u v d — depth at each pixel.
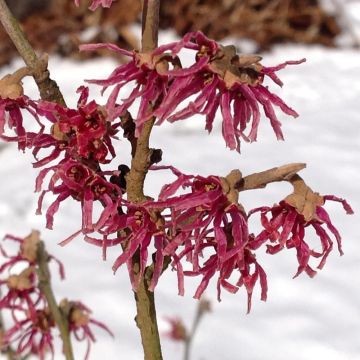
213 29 10.90
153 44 1.89
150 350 2.26
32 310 2.84
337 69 10.16
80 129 1.94
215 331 5.41
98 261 6.28
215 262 2.00
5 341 2.89
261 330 5.47
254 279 2.00
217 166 7.73
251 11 10.94
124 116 2.02
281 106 1.92
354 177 7.45
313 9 11.03
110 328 5.44
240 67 1.88
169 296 5.75
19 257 2.70
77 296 5.78
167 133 8.51
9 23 2.04
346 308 5.66
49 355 5.01
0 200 7.27
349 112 8.81
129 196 2.04
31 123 8.26
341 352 5.26
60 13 10.72
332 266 6.11
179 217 1.93
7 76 2.05
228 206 1.93
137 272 2.14
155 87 1.87
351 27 11.03
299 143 8.15
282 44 10.94
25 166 7.94
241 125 1.97
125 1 10.60
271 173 1.97
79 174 2.00
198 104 1.84
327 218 2.01
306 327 5.50
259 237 1.99
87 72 10.14
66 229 6.79
